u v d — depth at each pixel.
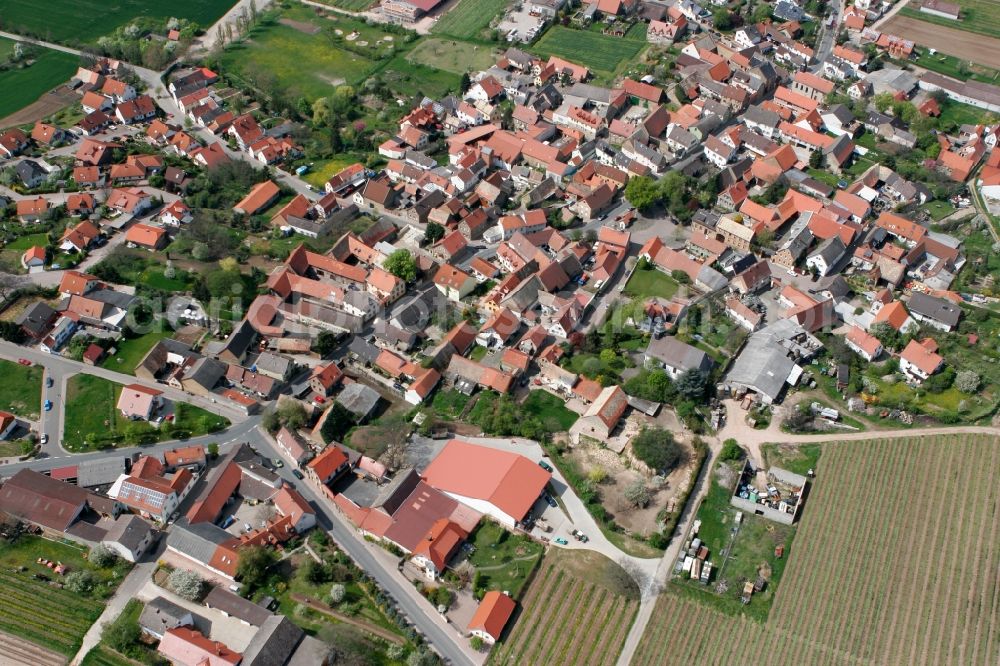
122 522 176.62
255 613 161.62
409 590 169.50
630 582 170.38
